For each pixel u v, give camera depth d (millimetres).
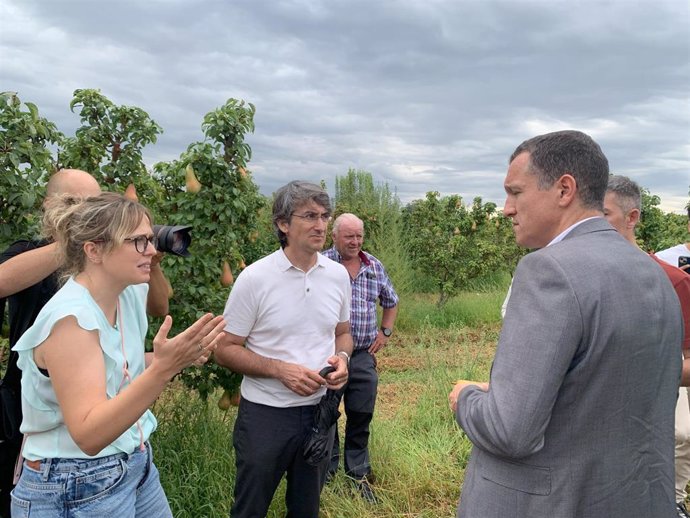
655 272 1727
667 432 1698
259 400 2822
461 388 1913
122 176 4555
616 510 1611
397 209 11875
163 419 4324
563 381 1581
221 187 4367
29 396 1795
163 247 2330
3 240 3617
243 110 4371
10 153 3379
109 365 1873
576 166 1741
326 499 3758
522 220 1846
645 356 1604
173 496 3535
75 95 4441
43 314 1734
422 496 4047
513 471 1668
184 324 4516
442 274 11758
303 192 2795
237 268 4836
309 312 2908
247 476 2822
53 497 1807
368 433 4164
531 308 1607
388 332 4867
